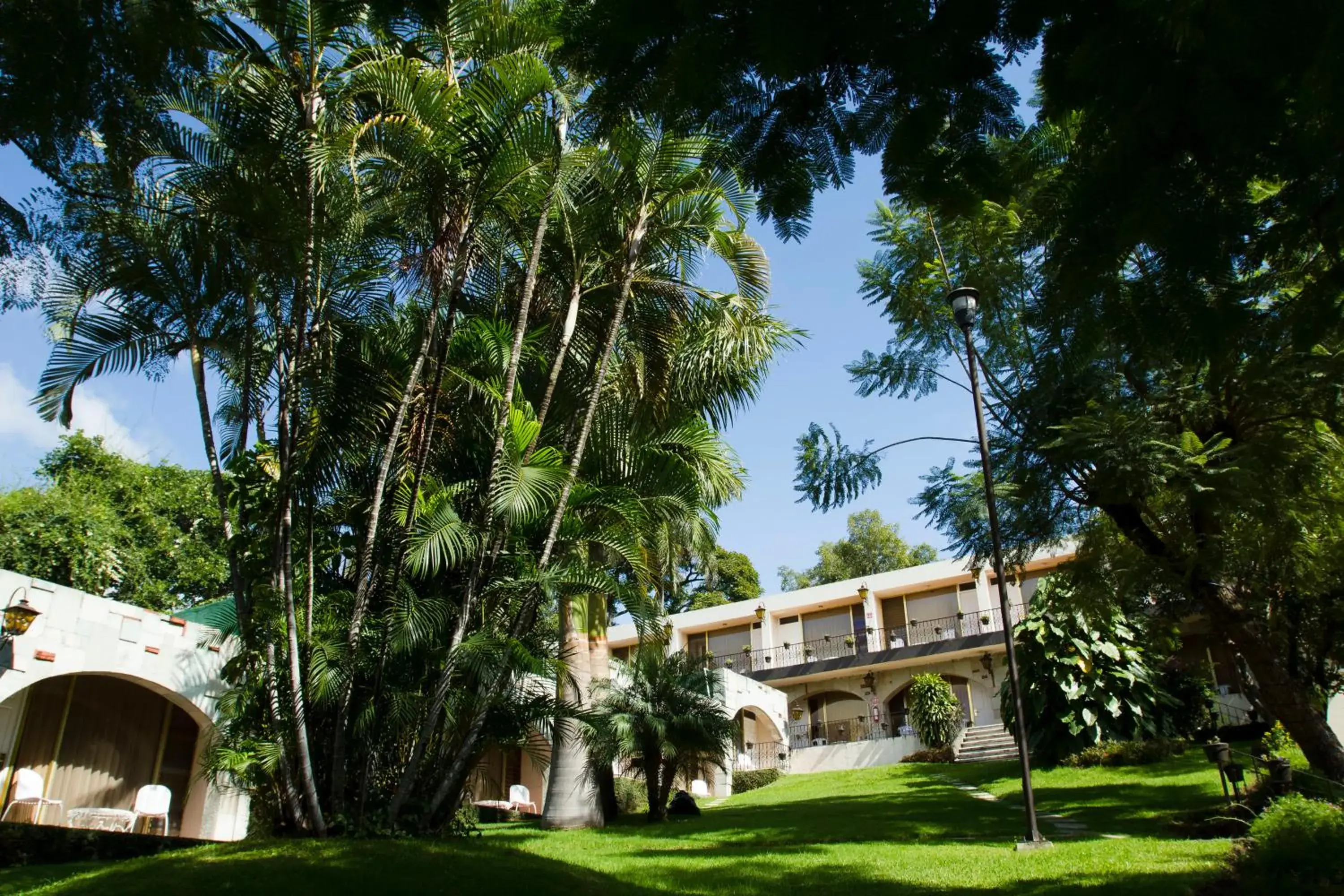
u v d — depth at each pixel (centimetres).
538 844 962
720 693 1388
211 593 2027
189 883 562
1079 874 652
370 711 802
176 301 811
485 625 897
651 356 1121
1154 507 1036
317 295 861
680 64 310
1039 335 381
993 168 345
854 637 2866
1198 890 575
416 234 923
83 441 1994
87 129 420
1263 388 787
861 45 311
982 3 303
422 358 870
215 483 855
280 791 775
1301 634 1236
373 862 618
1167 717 1581
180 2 390
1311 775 865
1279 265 356
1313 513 949
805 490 989
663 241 1039
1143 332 329
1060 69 317
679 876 725
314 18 766
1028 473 995
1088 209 318
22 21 359
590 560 1230
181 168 735
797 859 791
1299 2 237
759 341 1163
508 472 852
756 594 4119
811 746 2589
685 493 1058
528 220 977
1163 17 256
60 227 468
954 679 2645
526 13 385
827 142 345
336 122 866
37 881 630
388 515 938
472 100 855
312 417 845
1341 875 548
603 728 912
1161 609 1247
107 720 1184
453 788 851
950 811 1163
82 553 1673
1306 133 287
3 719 1066
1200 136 299
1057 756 1547
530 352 1010
